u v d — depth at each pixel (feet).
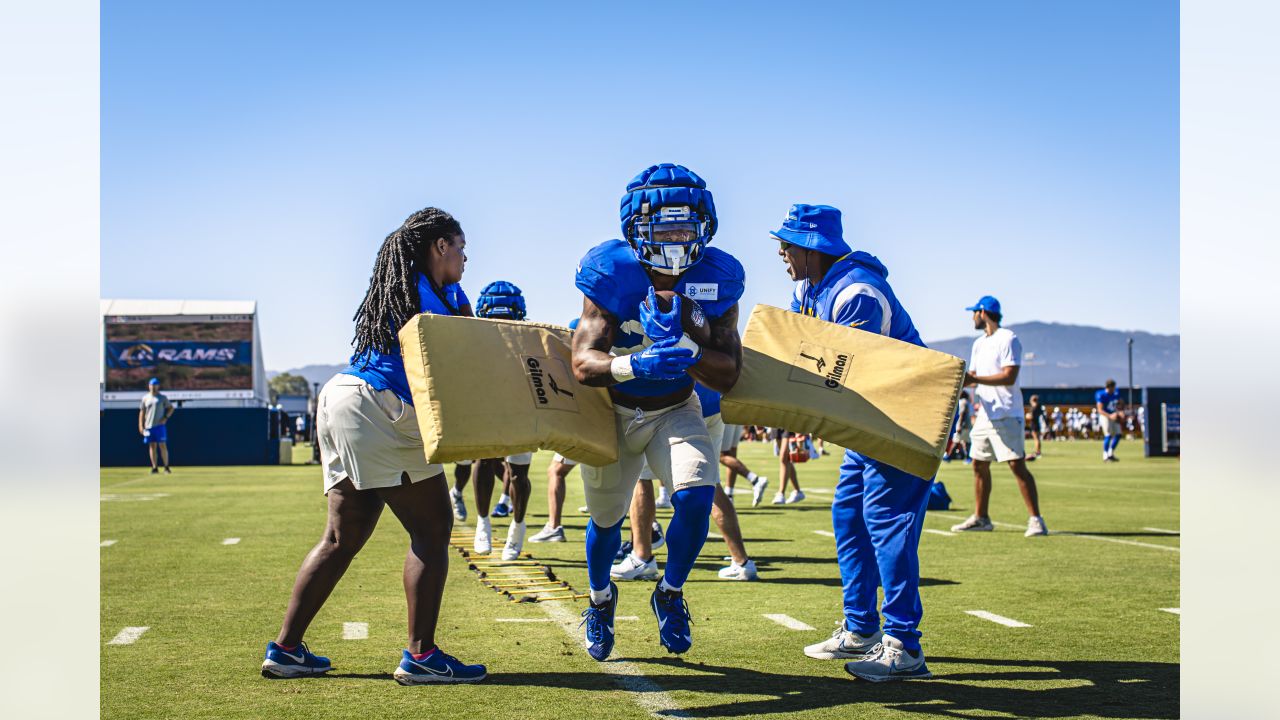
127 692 12.67
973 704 12.33
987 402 29.78
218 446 80.94
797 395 13.16
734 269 13.15
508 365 12.62
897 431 12.83
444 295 13.75
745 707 12.17
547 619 17.29
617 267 12.70
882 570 13.70
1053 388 165.68
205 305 113.09
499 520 35.63
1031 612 17.92
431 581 13.16
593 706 12.17
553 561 24.70
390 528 31.48
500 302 23.16
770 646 15.39
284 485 53.21
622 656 14.73
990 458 30.22
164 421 67.00
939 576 21.84
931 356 13.37
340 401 12.87
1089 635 16.10
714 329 12.88
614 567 21.68
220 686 12.98
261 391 123.34
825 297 14.67
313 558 13.42
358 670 13.85
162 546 26.96
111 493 47.11
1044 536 29.17
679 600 13.14
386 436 12.80
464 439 11.91
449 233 13.66
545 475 61.21
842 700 12.50
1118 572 22.38
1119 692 12.85
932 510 38.09
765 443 131.75
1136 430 148.56
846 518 14.66
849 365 13.50
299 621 13.47
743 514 37.73
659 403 13.16
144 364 111.24
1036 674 13.74
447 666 13.17
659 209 12.40
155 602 18.78
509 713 11.85
